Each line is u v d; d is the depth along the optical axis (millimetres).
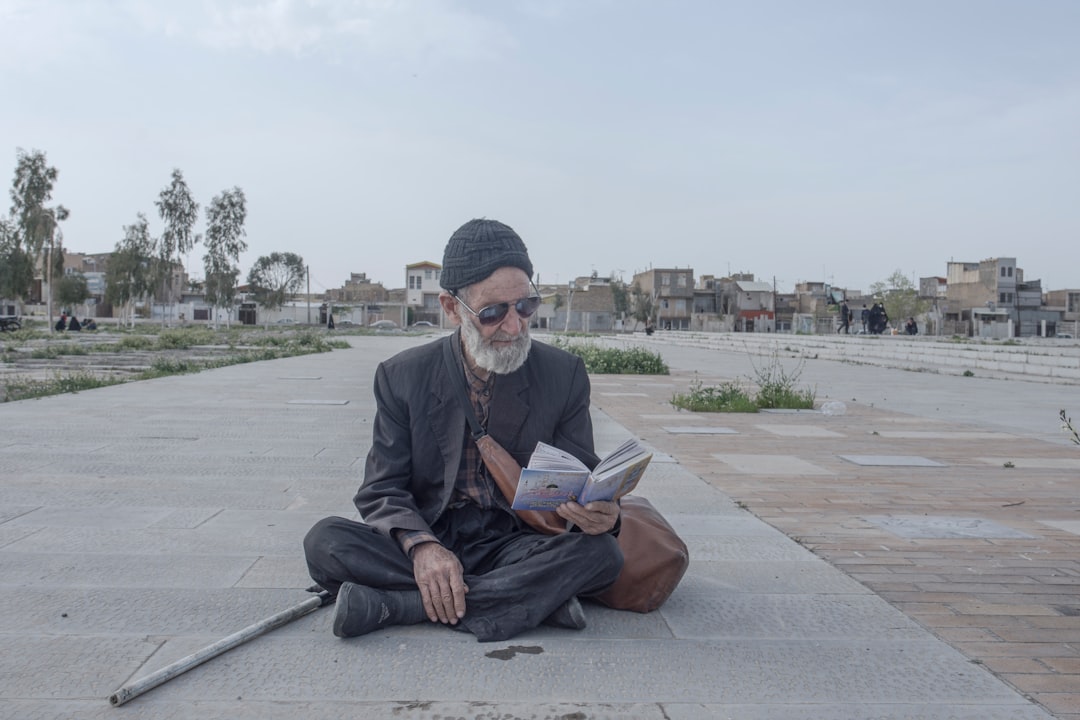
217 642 2873
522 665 2818
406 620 3104
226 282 57562
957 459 7695
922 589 3738
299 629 3115
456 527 3248
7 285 50219
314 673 2727
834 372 22625
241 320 90750
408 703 2529
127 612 3295
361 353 29141
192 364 19766
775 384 13188
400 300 108250
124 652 2893
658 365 20828
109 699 2494
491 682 2682
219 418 9859
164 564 3957
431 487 3244
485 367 3037
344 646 2953
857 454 7914
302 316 97750
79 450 7348
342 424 9438
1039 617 3381
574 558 3057
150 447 7578
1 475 6172
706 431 9484
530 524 3225
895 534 4766
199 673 2719
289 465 6738
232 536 4480
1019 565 4152
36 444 7652
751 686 2691
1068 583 3855
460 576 3002
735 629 3199
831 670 2828
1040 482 6551
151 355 25625
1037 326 71812
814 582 3826
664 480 6414
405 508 3105
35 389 12984
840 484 6340
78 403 11344
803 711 2525
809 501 5695
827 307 80938
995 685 2727
